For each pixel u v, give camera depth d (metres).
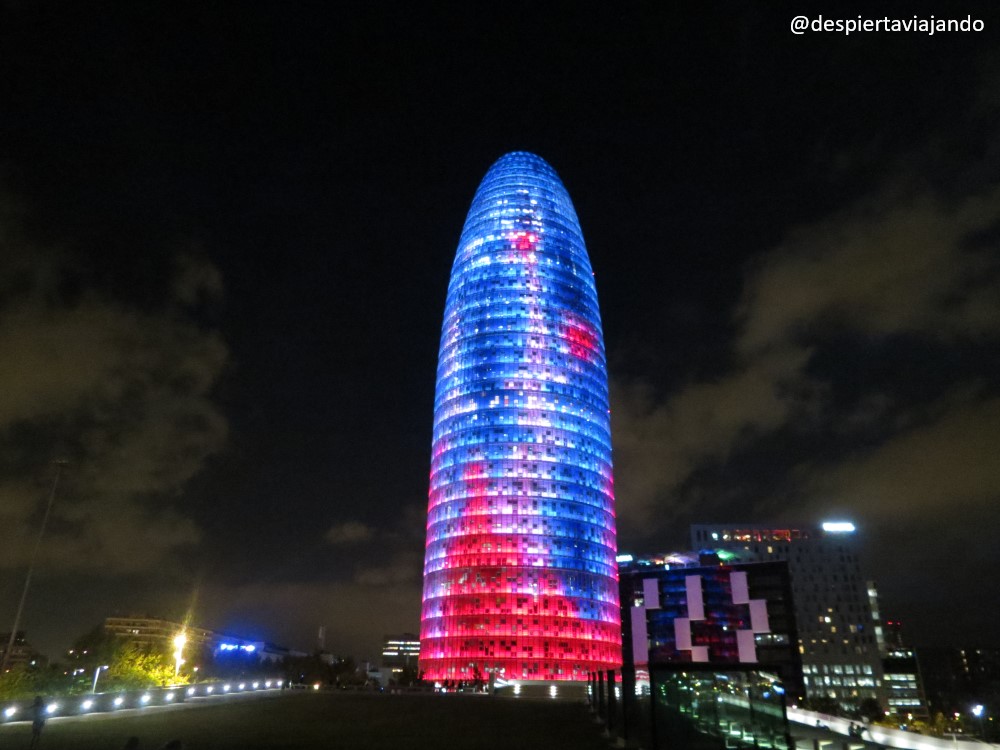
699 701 31.83
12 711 51.19
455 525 172.00
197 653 174.00
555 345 188.50
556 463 176.50
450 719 54.12
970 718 144.12
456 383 187.12
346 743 41.97
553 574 165.75
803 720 74.06
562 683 122.56
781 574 190.12
